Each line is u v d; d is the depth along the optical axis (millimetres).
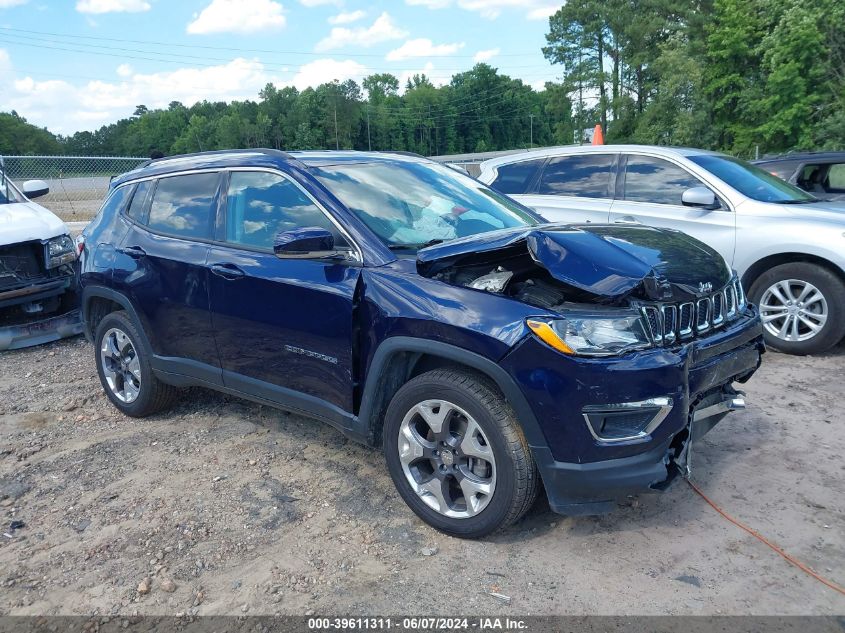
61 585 2895
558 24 68062
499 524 2949
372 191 3783
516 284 3057
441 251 3125
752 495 3438
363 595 2760
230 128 125188
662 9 61000
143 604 2752
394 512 3391
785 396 4770
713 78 45250
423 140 145500
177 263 4121
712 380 3074
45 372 5859
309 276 3457
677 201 6289
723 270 3428
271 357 3711
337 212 3504
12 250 6359
